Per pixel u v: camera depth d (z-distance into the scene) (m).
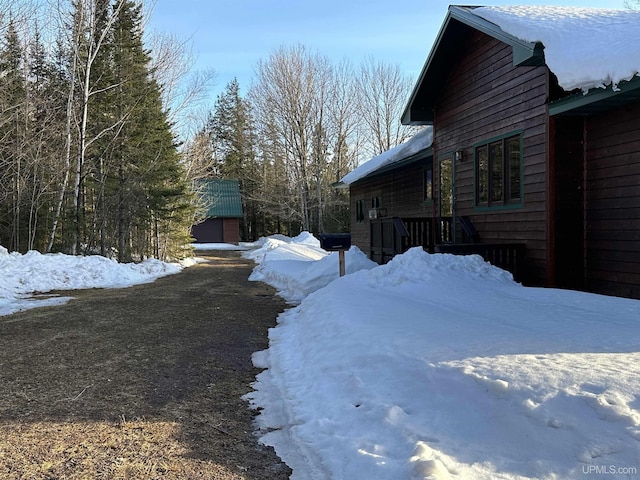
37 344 6.62
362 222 22.06
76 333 7.30
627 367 3.39
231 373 5.35
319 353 5.26
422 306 6.34
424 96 11.93
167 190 21.89
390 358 4.30
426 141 14.81
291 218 40.97
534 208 8.18
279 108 39.69
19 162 18.62
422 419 3.33
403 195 17.22
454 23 9.93
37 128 19.92
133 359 5.88
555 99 7.74
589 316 5.48
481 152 10.00
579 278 7.83
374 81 43.84
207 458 3.38
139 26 22.36
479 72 9.96
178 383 5.00
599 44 6.16
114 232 21.30
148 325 7.91
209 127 51.59
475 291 7.23
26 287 12.38
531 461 2.68
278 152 40.41
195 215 31.12
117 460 3.32
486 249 8.52
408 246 11.31
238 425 3.96
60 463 3.27
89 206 23.03
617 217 7.25
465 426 3.13
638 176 6.91
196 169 28.06
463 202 10.72
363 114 43.88
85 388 4.82
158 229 23.23
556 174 7.78
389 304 6.48
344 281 8.35
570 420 2.86
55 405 4.36
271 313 8.99
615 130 7.27
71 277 13.62
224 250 36.12
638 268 6.89
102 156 20.36
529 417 2.98
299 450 3.48
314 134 40.28
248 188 50.03
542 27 7.09
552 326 4.96
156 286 13.46
